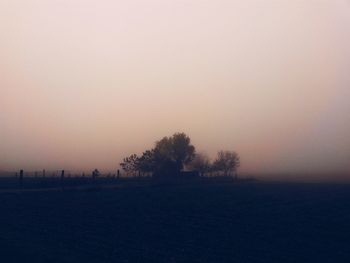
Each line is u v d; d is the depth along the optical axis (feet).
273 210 145.59
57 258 77.87
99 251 84.74
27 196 168.76
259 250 88.89
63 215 128.47
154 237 100.12
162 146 309.22
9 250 83.35
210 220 124.57
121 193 186.09
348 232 109.70
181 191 199.41
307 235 105.50
